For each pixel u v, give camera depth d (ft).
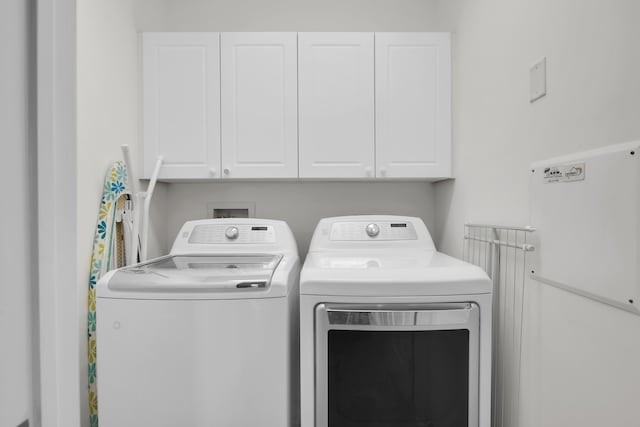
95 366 4.39
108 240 4.81
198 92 6.07
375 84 6.13
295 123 6.11
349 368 3.89
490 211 4.84
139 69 6.05
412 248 5.80
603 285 2.83
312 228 7.19
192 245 5.79
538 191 3.71
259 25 7.11
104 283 3.89
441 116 6.16
